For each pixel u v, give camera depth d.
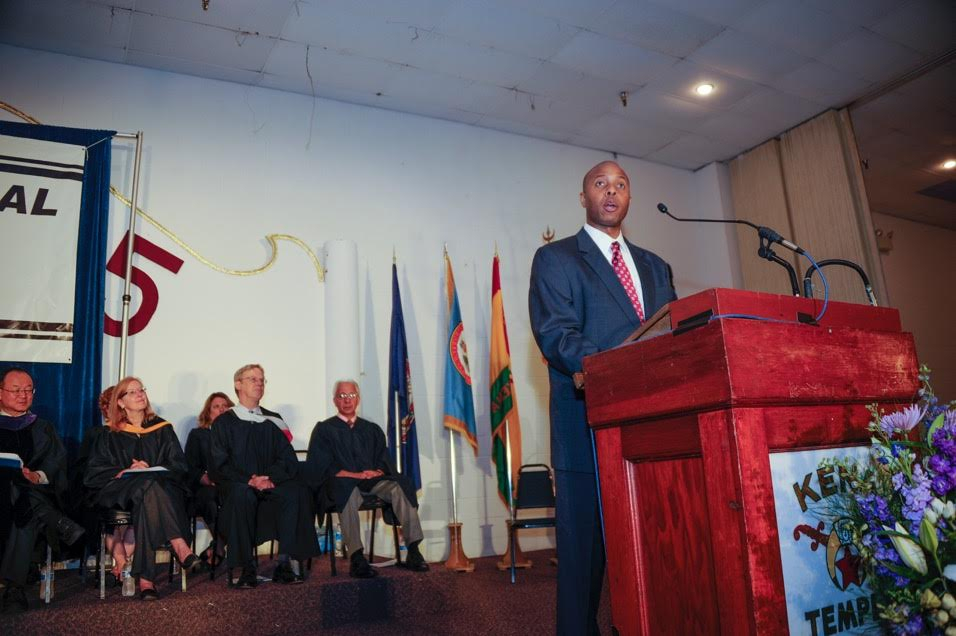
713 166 7.83
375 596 3.90
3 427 3.92
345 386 4.96
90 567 4.45
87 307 4.86
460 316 6.06
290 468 4.45
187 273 5.37
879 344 1.56
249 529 3.87
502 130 6.94
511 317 6.53
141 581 3.52
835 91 6.54
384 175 6.29
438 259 6.33
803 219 7.01
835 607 1.35
